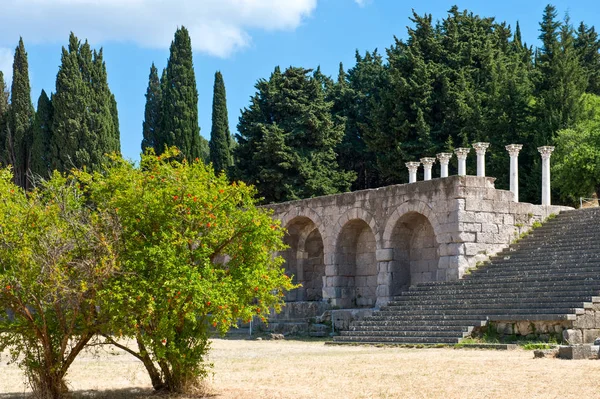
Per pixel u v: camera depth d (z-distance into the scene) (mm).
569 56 66938
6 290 17969
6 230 18609
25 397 20250
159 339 18641
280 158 71438
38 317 19062
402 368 24016
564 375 20719
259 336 44469
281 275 21000
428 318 35500
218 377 23344
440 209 41781
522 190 65438
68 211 19375
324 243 48719
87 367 27562
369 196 46062
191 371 19750
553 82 66250
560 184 61156
